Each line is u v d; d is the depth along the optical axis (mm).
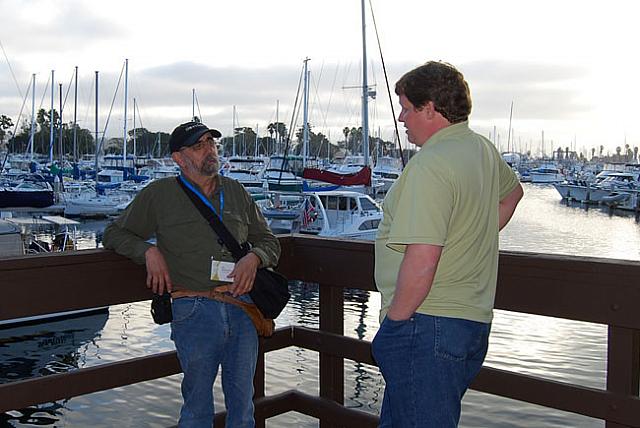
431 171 1823
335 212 23609
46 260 2402
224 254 2482
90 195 36750
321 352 3068
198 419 2486
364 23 26016
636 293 2178
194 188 2518
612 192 46000
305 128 36219
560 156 120312
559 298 2338
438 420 1901
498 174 2016
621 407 2213
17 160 51875
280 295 2592
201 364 2459
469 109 1971
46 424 9289
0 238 13703
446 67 1953
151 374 2676
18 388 2357
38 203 19062
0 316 2305
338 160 48219
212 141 2531
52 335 13805
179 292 2477
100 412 9664
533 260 2381
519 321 14352
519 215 41031
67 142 59500
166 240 2461
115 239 2484
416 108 1970
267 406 3062
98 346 13266
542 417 8992
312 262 3072
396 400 1973
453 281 1896
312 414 3104
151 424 9258
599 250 26781
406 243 1802
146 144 63375
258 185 33250
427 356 1889
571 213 42469
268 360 11562
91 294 2523
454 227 1870
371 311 15344
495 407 9320
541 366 11461
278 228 25719
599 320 2258
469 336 1902
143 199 2498
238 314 2537
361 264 2885
